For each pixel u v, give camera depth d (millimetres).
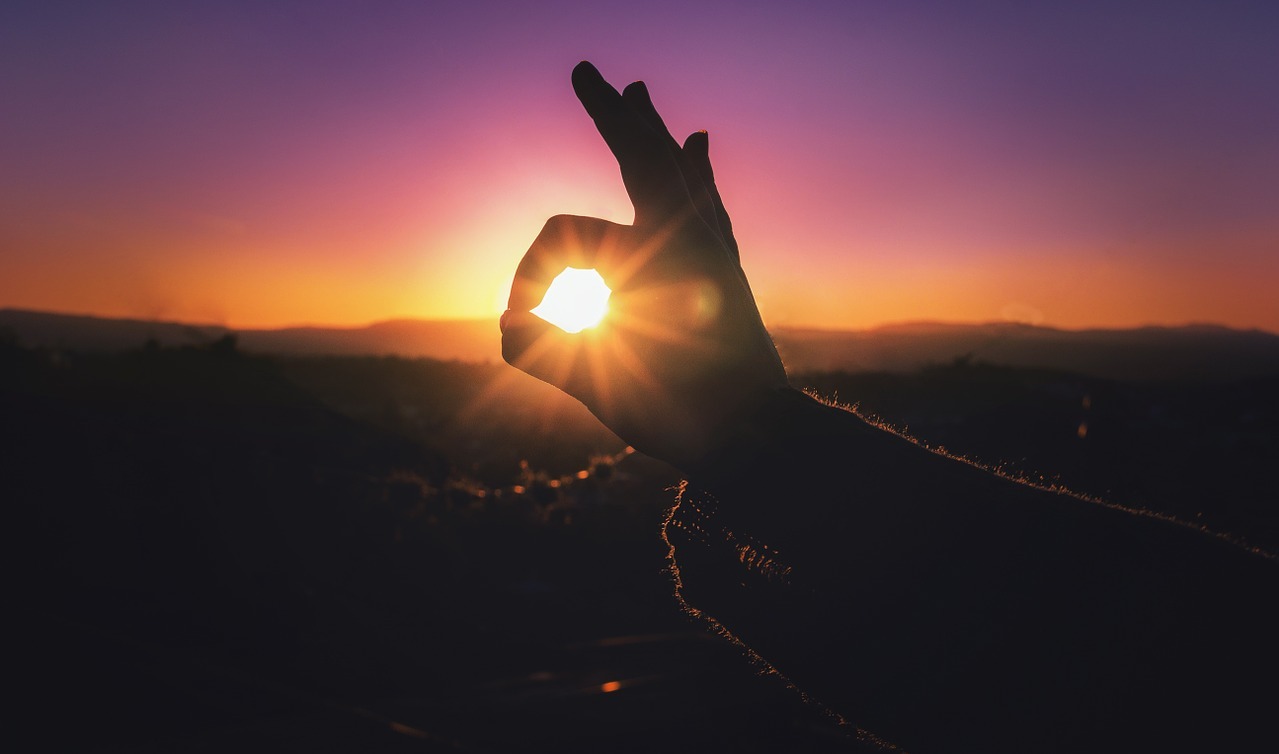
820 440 610
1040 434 7852
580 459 21297
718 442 622
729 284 652
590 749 8992
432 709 10258
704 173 771
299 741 9203
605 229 648
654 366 635
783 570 602
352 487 17547
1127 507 609
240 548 14844
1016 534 553
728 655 11453
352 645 12375
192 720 9672
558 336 634
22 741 8781
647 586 14891
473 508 18109
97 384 20078
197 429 18812
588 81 684
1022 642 525
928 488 584
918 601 558
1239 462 7211
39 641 10883
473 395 30984
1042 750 502
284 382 23031
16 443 15961
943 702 540
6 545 13406
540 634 12984
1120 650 502
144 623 12250
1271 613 487
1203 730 467
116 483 15766
